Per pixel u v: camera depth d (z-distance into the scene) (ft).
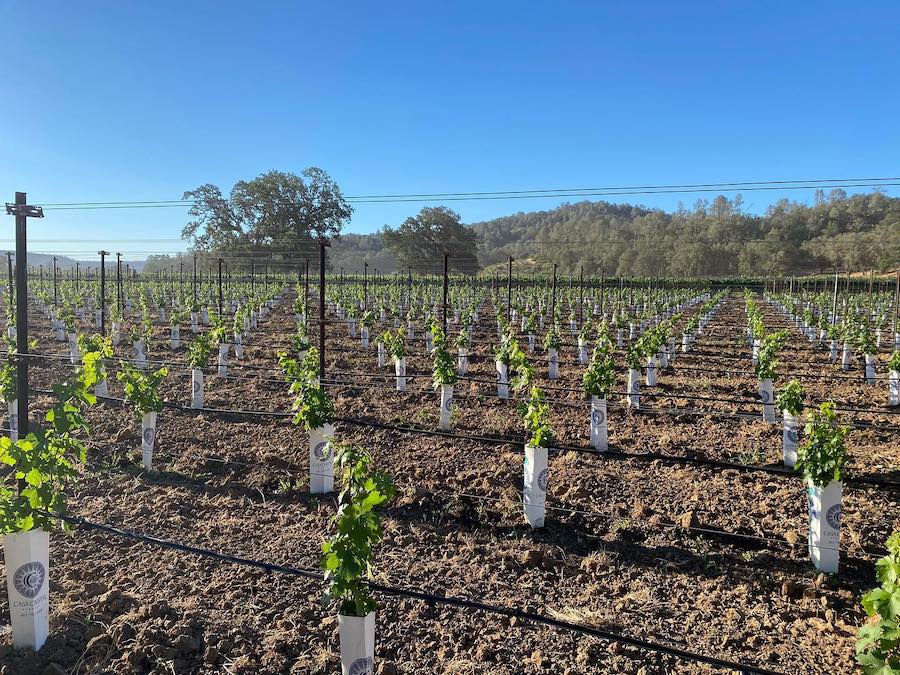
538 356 61.52
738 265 203.72
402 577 18.92
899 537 11.54
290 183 205.98
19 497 15.02
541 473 22.21
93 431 32.99
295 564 19.51
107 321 80.59
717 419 37.58
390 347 55.01
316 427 24.93
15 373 30.66
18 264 19.51
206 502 24.49
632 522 22.79
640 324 89.25
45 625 15.30
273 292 120.88
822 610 17.54
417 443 31.73
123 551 20.29
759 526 22.49
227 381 46.73
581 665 14.93
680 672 14.78
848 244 173.47
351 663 12.72
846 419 38.34
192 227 203.72
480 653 15.21
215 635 15.74
